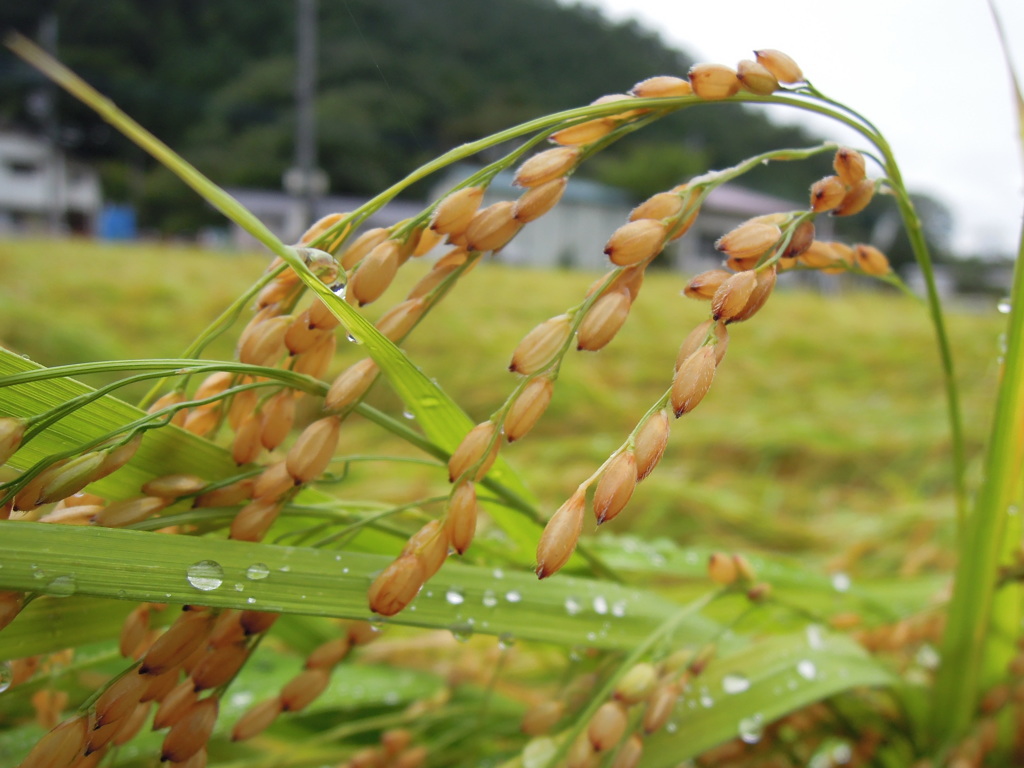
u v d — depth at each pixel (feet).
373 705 0.51
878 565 1.01
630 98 0.26
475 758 0.46
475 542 0.39
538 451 1.55
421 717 0.46
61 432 0.28
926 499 1.40
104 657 0.35
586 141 0.27
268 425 0.28
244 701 0.46
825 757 0.51
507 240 0.27
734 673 0.37
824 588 0.48
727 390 2.24
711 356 0.23
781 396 2.18
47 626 0.29
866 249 0.36
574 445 1.48
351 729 0.43
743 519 1.14
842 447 1.55
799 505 1.37
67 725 0.24
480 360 2.21
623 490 0.22
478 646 0.58
